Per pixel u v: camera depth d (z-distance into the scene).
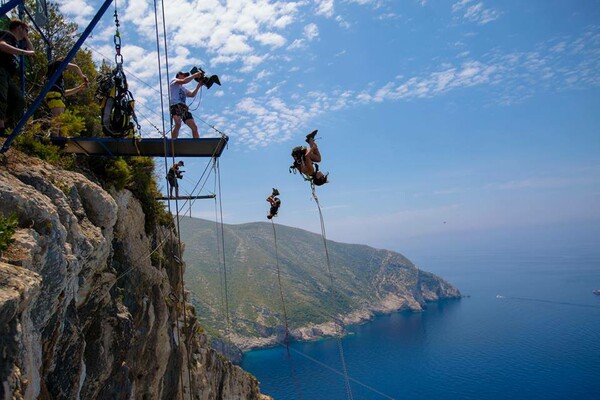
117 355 15.65
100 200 13.79
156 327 20.38
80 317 13.51
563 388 199.38
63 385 11.53
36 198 10.09
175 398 24.00
